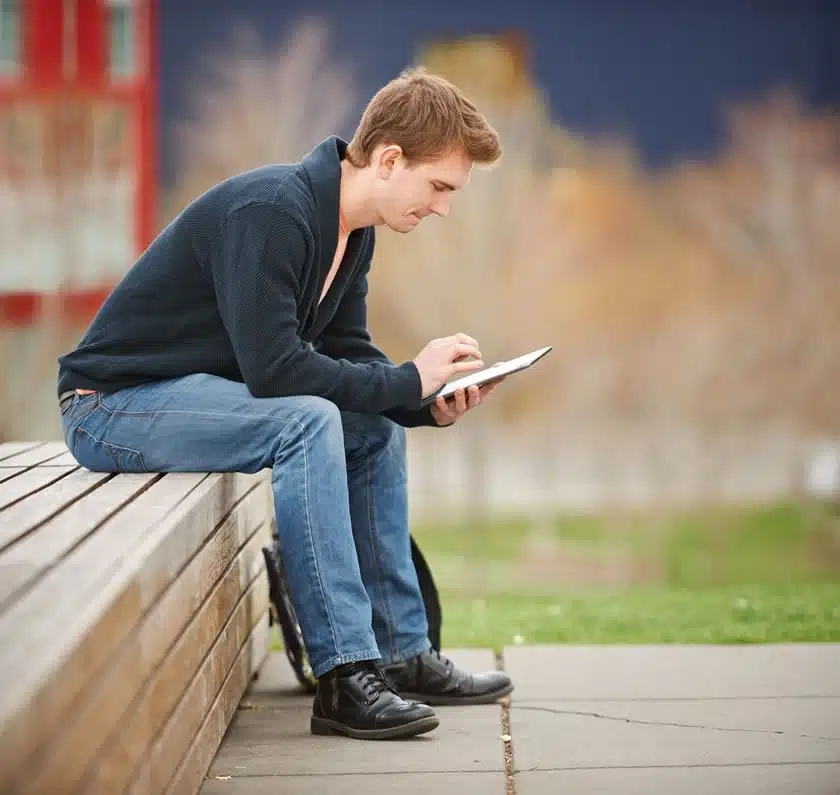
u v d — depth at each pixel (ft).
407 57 62.39
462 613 23.38
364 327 16.48
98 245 58.65
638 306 63.62
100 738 7.98
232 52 61.67
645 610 22.79
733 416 64.18
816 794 11.72
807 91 64.64
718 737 13.65
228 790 12.11
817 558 54.60
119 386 14.46
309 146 62.13
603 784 12.08
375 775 12.49
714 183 64.44
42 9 57.88
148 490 12.60
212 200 13.99
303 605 13.55
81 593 8.36
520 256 61.67
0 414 57.36
